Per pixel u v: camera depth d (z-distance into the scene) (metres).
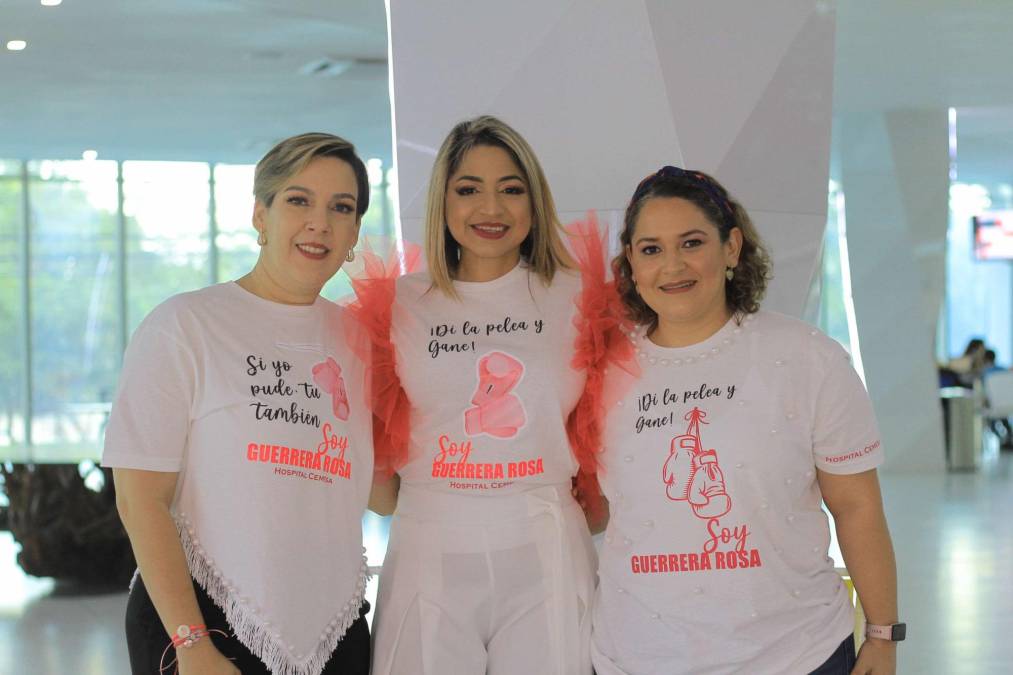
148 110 13.15
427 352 2.80
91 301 19.16
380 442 2.87
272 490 2.51
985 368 16.91
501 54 3.79
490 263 2.86
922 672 5.34
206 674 2.44
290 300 2.65
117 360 19.27
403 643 2.79
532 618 2.78
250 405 2.52
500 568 2.76
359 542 2.69
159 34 9.46
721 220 2.56
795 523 2.56
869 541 2.60
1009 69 10.91
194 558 2.53
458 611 2.78
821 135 3.91
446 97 3.86
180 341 2.52
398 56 3.91
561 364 2.78
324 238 2.58
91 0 8.35
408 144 3.91
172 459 2.52
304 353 2.61
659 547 2.55
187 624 2.45
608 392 2.68
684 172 2.62
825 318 23.56
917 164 13.32
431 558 2.79
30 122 13.88
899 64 10.67
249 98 12.45
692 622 2.52
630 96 3.68
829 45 3.90
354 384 2.70
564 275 2.89
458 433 2.78
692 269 2.54
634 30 3.66
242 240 19.41
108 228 19.08
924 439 13.38
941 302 13.41
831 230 23.27
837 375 2.55
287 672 2.51
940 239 13.33
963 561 7.93
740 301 2.63
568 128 3.74
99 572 7.79
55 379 19.11
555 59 3.74
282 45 9.89
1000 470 13.59
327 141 2.58
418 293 2.88
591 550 2.89
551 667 2.76
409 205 3.93
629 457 2.61
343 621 2.61
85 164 18.78
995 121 14.34
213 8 8.54
